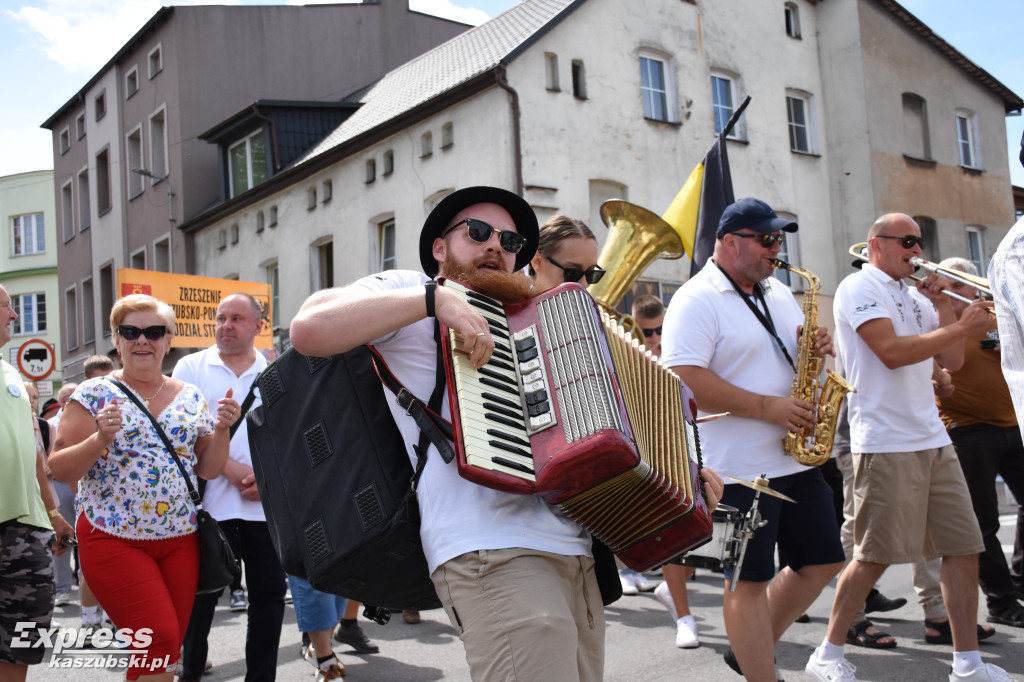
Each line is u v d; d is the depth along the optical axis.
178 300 12.84
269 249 21.88
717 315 3.85
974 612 4.11
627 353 2.41
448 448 2.27
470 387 2.14
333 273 19.81
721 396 3.73
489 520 2.27
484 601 2.23
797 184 20.20
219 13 25.42
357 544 2.33
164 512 3.61
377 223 18.77
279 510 2.49
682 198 8.16
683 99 18.23
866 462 4.18
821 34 21.27
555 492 2.13
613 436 2.04
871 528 4.12
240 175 23.95
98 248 29.36
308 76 26.20
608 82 17.09
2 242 41.38
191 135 24.98
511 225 2.63
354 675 4.97
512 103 15.66
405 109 17.52
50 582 3.70
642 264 6.61
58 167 32.22
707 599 6.62
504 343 2.26
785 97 20.33
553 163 16.06
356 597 2.53
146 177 26.58
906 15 21.28
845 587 4.19
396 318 2.23
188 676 4.41
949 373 5.51
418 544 2.37
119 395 3.68
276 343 21.61
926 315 4.44
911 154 21.33
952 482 4.17
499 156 15.65
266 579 4.23
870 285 4.29
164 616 3.45
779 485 3.76
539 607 2.20
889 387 4.18
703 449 3.83
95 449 3.46
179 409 3.82
